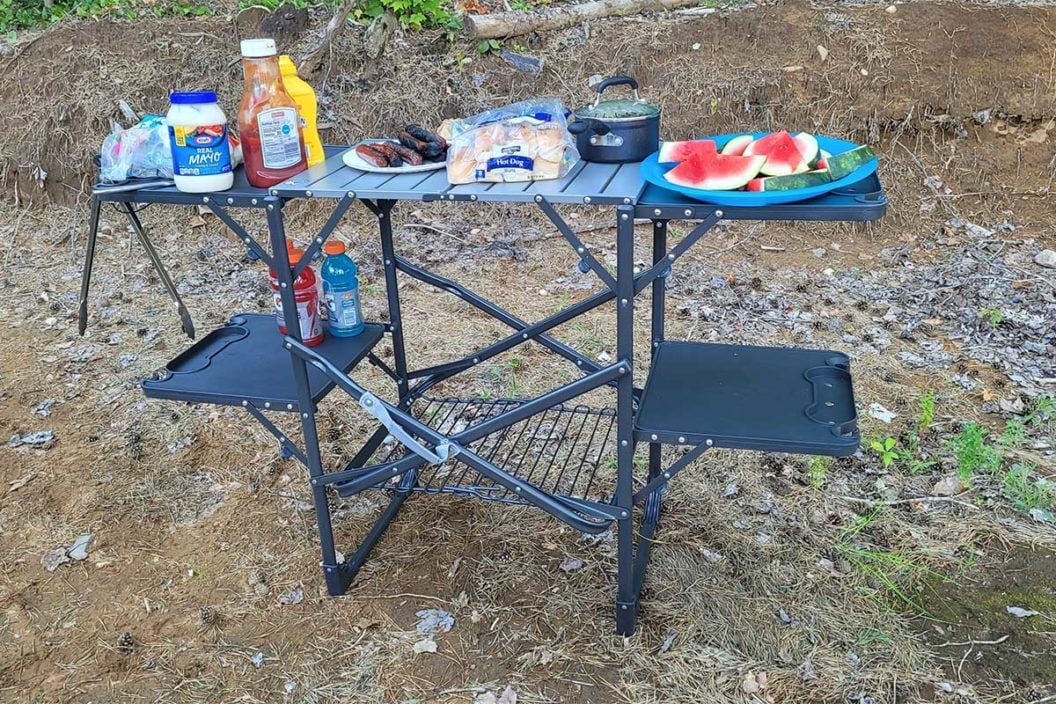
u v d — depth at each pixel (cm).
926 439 298
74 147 502
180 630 230
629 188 187
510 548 255
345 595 240
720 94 493
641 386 334
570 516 210
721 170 180
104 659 221
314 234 480
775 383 218
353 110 504
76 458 299
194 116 195
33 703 209
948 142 485
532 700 206
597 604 233
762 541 254
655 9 538
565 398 202
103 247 473
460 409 320
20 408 328
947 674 209
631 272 185
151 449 304
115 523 269
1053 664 211
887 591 235
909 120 483
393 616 233
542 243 468
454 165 195
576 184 192
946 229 462
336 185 197
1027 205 472
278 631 229
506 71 511
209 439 310
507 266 447
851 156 180
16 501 278
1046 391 324
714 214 176
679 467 201
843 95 487
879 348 359
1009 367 341
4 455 300
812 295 408
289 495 281
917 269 430
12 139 511
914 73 486
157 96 511
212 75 514
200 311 405
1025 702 201
